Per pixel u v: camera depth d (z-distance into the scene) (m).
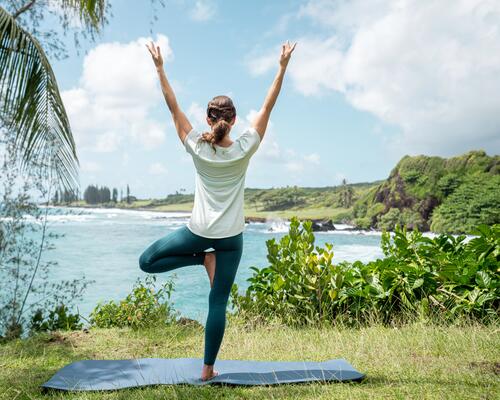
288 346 4.45
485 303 4.89
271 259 6.01
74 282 7.02
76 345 4.97
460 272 5.06
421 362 3.49
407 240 5.83
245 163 3.17
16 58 5.62
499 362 3.40
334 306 5.62
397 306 5.40
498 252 4.96
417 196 81.69
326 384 3.07
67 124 6.06
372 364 3.57
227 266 3.21
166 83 3.28
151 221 86.12
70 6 6.38
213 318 3.21
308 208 137.88
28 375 3.78
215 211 3.13
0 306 6.99
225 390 3.04
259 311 6.00
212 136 3.10
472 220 72.50
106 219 92.00
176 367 3.64
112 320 6.28
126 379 3.33
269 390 2.98
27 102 5.80
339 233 69.06
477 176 77.62
